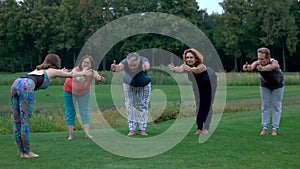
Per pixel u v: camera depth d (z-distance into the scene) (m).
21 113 5.84
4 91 27.27
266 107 7.91
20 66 55.53
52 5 53.69
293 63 51.03
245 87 27.30
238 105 17.72
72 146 6.84
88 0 45.06
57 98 21.88
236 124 9.38
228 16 47.44
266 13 45.69
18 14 51.41
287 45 46.22
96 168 5.38
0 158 5.96
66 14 47.38
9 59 54.62
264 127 7.93
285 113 12.15
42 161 5.76
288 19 45.66
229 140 7.24
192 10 39.41
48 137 7.83
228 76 29.88
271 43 45.94
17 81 5.80
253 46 48.53
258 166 5.46
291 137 7.58
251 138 7.46
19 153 6.33
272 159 5.85
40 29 50.09
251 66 7.54
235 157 5.98
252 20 46.81
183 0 38.47
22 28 51.31
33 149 6.60
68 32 47.12
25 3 52.75
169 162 5.70
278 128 8.59
